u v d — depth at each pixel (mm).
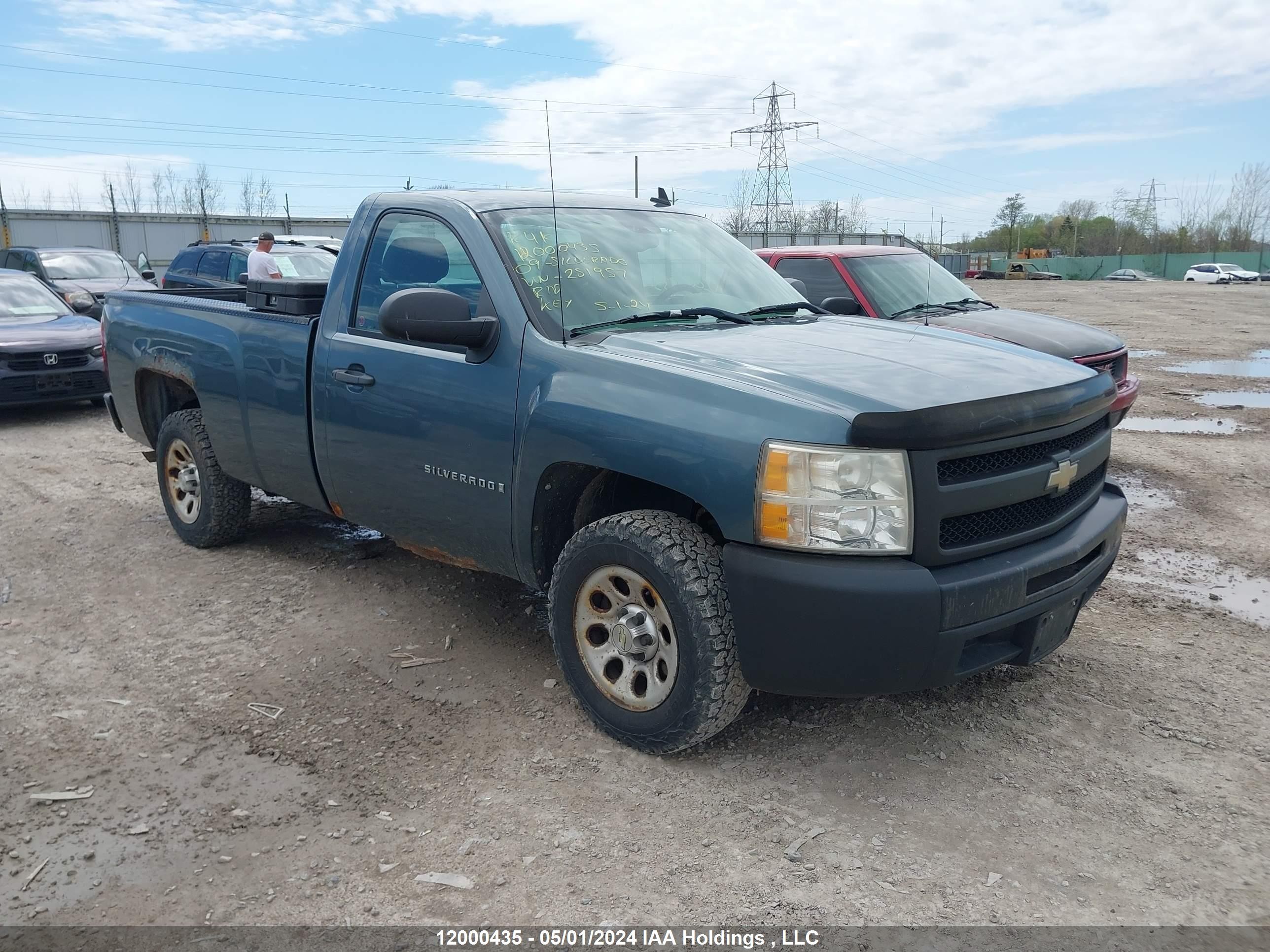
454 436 3742
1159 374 13914
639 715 3314
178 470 5641
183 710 3662
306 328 4426
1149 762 3344
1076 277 78188
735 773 3240
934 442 2846
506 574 3857
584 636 3484
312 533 5883
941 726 3566
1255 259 76000
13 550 5578
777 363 3279
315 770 3250
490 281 3697
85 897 2627
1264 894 2656
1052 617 3229
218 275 13273
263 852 2818
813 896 2633
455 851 2822
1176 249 88500
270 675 3961
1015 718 3635
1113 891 2670
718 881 2699
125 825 2941
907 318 7477
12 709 3666
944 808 3053
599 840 2879
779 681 2986
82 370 10164
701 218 4766
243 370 4785
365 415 4109
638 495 3691
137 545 5656
